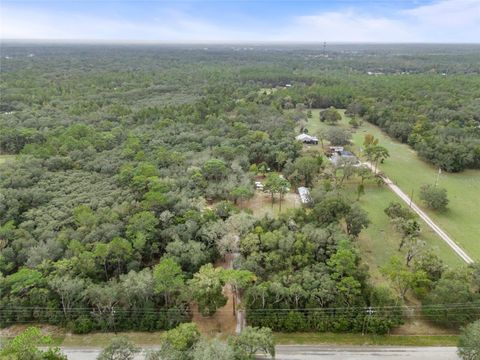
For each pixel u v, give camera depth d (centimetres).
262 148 7569
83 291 3475
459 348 2903
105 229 4400
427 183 6869
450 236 5009
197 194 5609
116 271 4050
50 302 3475
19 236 4359
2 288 3541
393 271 3719
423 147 7975
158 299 3581
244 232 4484
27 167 6369
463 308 3306
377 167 7650
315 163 6569
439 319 3338
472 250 4678
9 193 5194
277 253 4062
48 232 4438
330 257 3941
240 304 3678
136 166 6481
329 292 3456
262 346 2758
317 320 3347
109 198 5325
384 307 3381
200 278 3506
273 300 3491
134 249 4159
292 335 3334
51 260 3891
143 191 5575
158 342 3269
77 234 4369
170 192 5281
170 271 3497
